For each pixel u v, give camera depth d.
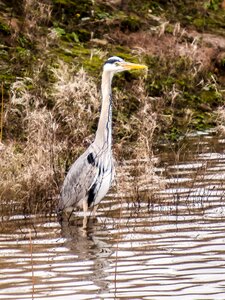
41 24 21.86
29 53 20.31
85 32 22.17
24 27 21.22
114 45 22.11
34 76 18.84
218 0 26.08
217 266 11.19
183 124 19.94
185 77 21.69
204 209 14.02
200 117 20.44
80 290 10.45
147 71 20.73
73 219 14.05
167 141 18.84
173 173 16.08
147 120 17.58
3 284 10.72
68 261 11.69
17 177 14.55
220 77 22.48
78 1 23.19
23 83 18.77
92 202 14.00
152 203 14.43
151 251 11.96
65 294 10.32
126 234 12.89
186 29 23.98
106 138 14.20
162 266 11.26
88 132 17.31
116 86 20.34
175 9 24.81
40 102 17.75
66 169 15.98
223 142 18.69
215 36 24.00
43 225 13.66
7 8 21.77
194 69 21.98
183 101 20.83
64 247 12.39
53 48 21.02
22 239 12.84
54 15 22.41
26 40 20.88
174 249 12.00
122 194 14.77
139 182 15.12
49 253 12.10
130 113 19.53
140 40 22.58
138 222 13.49
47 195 14.54
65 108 16.97
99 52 21.05
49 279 10.88
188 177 15.80
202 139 18.98
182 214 13.82
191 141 18.83
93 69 20.41
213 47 23.30
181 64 22.09
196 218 13.58
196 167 16.48
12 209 14.36
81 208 14.84
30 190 14.44
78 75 18.27
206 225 13.17
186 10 24.94
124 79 20.64
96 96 17.67
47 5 22.09
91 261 11.67
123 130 18.59
